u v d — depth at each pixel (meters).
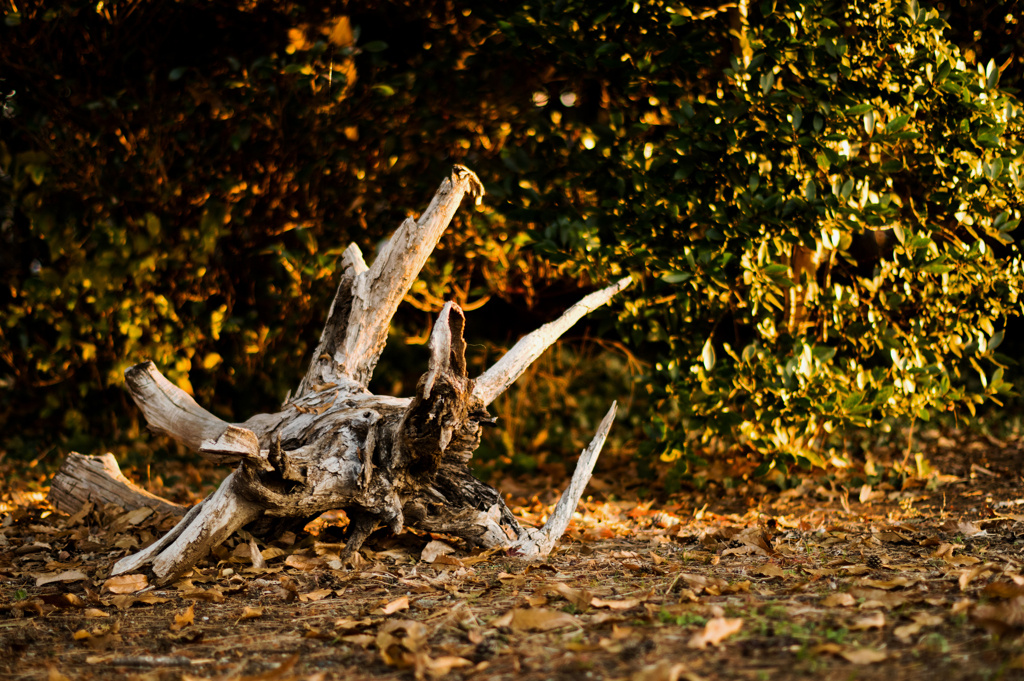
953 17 5.42
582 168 5.43
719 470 6.08
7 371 7.71
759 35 4.82
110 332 6.85
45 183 6.55
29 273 7.21
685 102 4.87
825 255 5.59
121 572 3.43
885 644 2.29
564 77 5.67
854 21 4.77
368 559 3.75
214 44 6.30
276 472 3.43
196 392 7.43
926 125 4.88
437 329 3.47
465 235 6.23
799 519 4.72
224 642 2.67
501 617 2.71
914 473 5.73
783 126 4.68
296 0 5.92
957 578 3.03
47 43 5.95
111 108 6.18
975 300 5.16
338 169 6.43
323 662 2.43
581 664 2.26
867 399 5.06
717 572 3.33
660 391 5.35
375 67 6.03
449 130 6.19
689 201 4.97
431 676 2.26
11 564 3.89
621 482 6.18
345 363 4.17
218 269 7.03
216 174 6.61
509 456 7.04
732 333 6.53
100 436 7.45
